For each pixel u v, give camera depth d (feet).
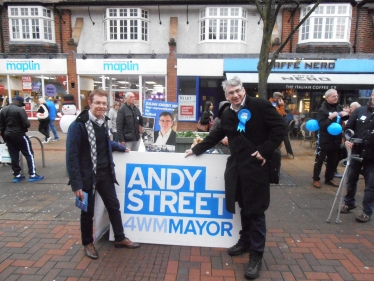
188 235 11.31
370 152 13.00
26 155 19.39
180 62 43.47
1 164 24.82
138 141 20.45
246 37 45.65
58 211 14.47
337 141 17.85
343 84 38.75
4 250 10.81
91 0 44.01
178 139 18.45
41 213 14.21
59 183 19.16
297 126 43.24
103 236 11.96
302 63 41.37
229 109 9.85
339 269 9.80
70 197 16.49
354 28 43.29
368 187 13.37
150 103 16.66
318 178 18.74
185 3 43.60
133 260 10.28
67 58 44.68
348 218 13.92
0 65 45.34
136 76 45.91
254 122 9.23
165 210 11.37
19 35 46.24
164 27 46.62
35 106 46.98
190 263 10.12
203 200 11.21
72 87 45.21
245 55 42.75
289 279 9.28
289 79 39.96
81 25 46.42
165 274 9.49
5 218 13.64
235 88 9.20
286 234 12.24
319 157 18.34
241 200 10.06
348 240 11.76
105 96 9.89
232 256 10.59
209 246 11.21
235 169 9.63
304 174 22.07
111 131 26.55
